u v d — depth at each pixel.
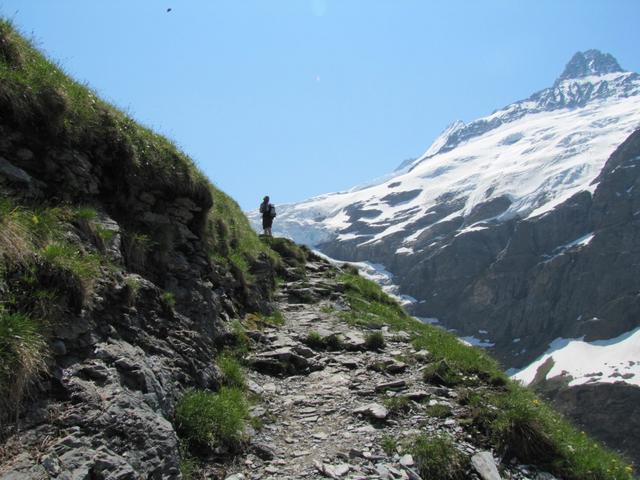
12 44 11.69
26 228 8.78
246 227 25.94
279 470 9.73
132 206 13.43
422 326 23.81
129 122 14.48
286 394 13.41
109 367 8.73
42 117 11.50
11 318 7.46
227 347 14.66
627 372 192.00
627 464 13.38
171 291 13.25
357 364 15.71
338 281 26.89
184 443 9.41
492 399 13.28
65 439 7.21
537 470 11.36
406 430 11.73
